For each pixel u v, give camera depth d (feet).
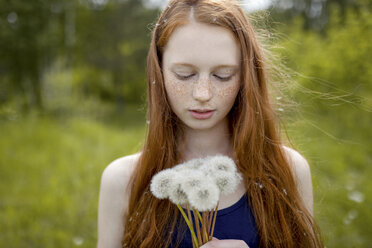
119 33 57.98
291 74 6.33
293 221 4.41
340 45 20.99
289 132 6.63
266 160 4.49
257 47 4.39
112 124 41.09
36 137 23.77
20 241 10.59
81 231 11.57
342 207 11.69
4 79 38.29
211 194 3.04
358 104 7.34
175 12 3.77
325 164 15.80
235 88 3.91
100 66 60.23
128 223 4.35
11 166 17.65
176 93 3.79
